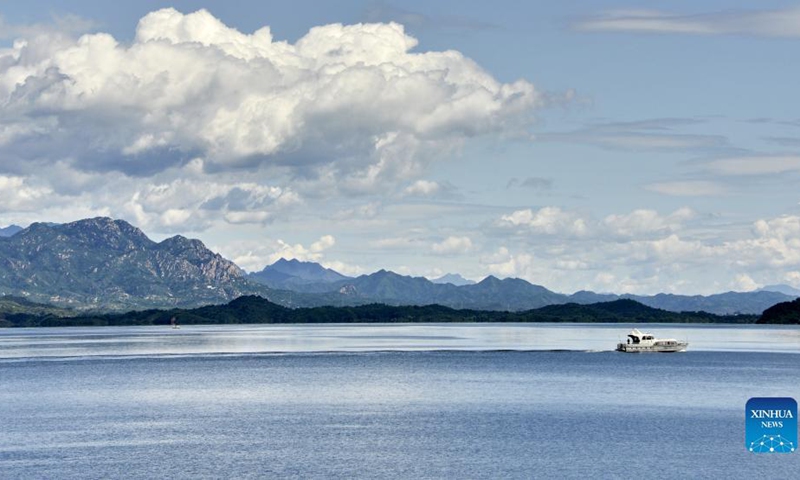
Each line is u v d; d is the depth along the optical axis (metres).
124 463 150.88
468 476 142.12
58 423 193.38
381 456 156.75
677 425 188.62
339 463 151.12
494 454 158.25
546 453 159.00
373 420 197.00
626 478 141.00
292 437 174.88
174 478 141.00
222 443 168.75
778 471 145.88
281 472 144.75
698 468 147.50
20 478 140.62
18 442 169.75
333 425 189.88
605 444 166.75
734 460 153.38
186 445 166.62
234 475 142.75
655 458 154.50
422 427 186.88
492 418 199.62
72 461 152.50
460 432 180.25
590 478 140.88
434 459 154.12
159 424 191.88
